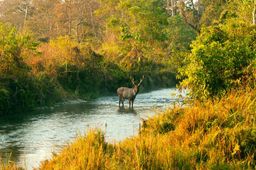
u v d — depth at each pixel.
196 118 17.08
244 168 13.36
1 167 15.17
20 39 42.88
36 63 45.84
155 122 18.64
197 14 92.94
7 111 36.28
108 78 56.09
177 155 13.55
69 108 40.94
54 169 13.42
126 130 28.20
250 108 17.67
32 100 40.28
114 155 13.55
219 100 20.22
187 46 76.44
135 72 62.28
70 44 54.97
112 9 83.06
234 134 15.14
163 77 68.12
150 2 75.31
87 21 93.81
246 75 20.97
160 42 75.88
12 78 38.94
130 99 41.59
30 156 21.84
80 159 13.12
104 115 35.84
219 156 13.96
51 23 95.69
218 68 21.28
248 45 22.48
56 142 25.11
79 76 51.09
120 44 69.94
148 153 13.78
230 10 37.59
